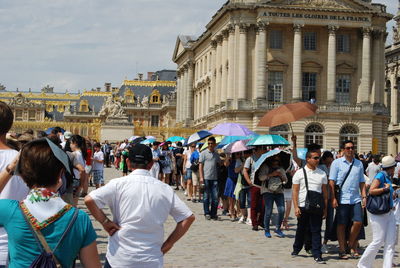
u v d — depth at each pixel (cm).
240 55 8756
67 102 17575
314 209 1830
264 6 8600
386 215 1639
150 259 924
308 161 1877
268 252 1988
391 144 11638
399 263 1875
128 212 929
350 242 1919
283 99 8900
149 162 972
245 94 8756
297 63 8725
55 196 711
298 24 8712
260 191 2486
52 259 677
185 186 4453
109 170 6694
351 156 1891
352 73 9144
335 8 8775
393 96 11694
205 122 10431
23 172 714
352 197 1884
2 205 696
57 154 716
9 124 950
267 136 2559
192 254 1919
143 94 15800
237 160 2775
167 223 2634
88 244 700
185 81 12456
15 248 684
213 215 2848
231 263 1780
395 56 11644
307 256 1930
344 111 8806
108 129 8681
